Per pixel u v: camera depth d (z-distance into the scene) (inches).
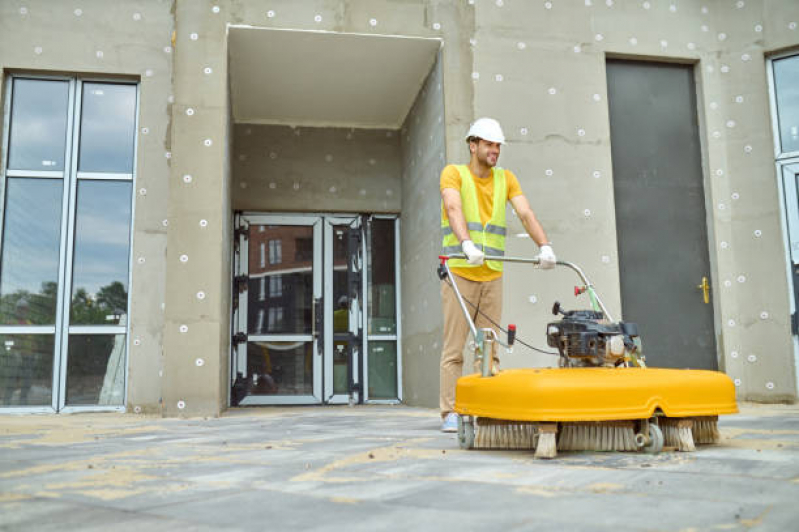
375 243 259.0
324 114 251.9
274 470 70.9
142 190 206.1
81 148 206.8
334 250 256.2
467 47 198.1
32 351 197.2
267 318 248.2
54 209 203.5
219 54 187.5
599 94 203.2
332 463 75.9
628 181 207.5
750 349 201.0
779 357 197.9
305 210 253.9
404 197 253.1
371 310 255.0
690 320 204.4
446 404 118.8
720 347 203.3
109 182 207.0
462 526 44.6
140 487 60.9
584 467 70.3
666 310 203.5
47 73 206.4
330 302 252.4
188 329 175.9
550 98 199.9
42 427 139.7
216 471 70.6
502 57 199.3
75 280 201.6
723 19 214.7
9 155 202.7
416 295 228.7
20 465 76.5
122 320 201.9
